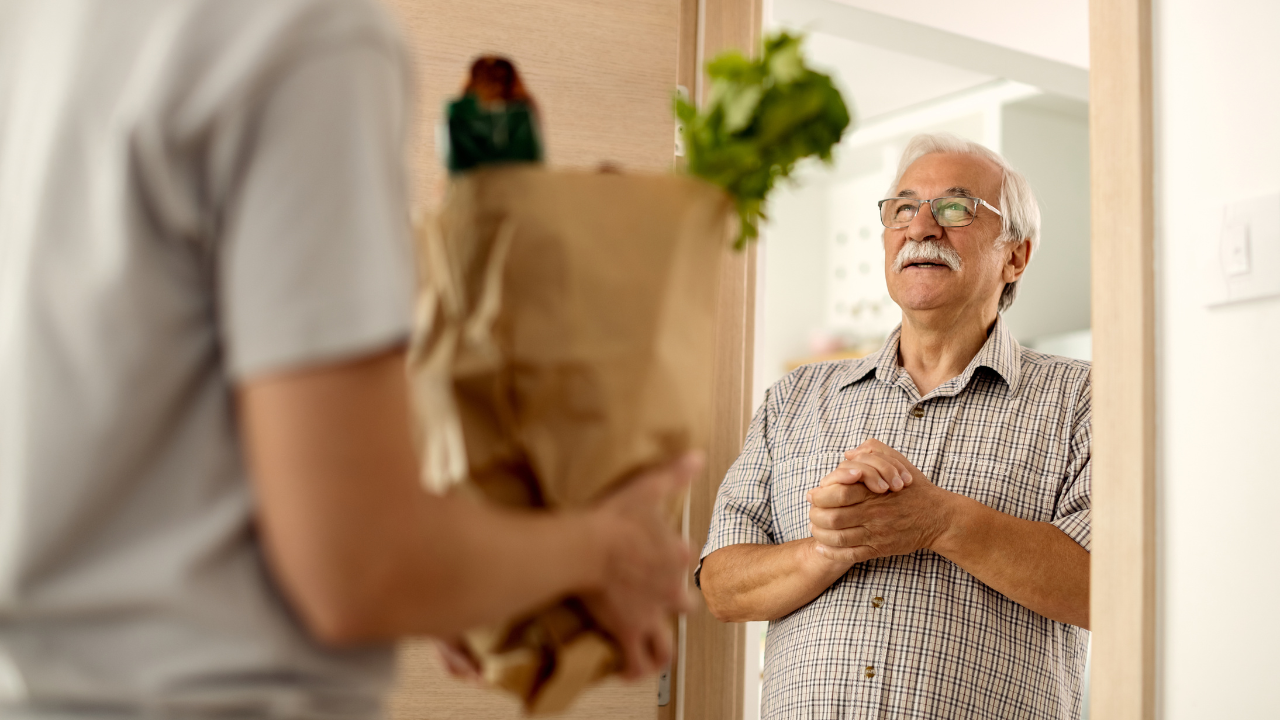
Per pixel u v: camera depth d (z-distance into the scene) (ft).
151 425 1.64
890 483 4.91
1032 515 5.24
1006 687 4.97
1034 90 13.24
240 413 1.69
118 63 1.68
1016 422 5.44
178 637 1.66
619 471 2.02
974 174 5.92
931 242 5.76
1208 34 3.78
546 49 5.73
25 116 1.79
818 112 2.08
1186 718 3.62
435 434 2.08
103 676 1.65
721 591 5.67
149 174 1.61
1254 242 3.54
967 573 5.11
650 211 2.00
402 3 5.43
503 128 2.09
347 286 1.59
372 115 1.67
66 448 1.61
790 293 18.19
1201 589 3.62
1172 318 3.82
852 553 5.01
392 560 1.60
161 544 1.65
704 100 6.57
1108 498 3.87
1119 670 3.76
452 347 2.02
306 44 1.63
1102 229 4.00
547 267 1.96
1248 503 3.51
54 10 1.83
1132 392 3.83
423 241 2.18
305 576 1.57
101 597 1.63
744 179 2.12
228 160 1.61
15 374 1.66
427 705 5.19
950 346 5.82
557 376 1.98
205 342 1.68
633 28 5.95
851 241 18.01
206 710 1.66
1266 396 3.50
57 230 1.67
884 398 5.83
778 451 6.08
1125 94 3.96
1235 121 3.67
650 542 2.02
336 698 1.77
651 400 2.01
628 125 5.87
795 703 5.26
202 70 1.62
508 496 2.04
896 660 5.04
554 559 1.84
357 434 1.58
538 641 2.05
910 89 14.38
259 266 1.58
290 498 1.55
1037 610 4.90
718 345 6.67
